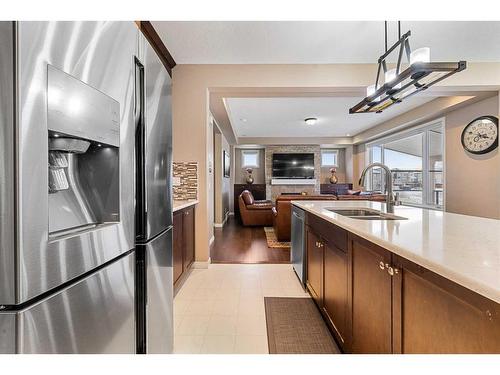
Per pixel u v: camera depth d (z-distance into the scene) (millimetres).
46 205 656
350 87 3410
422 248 958
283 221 4848
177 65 3398
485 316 676
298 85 3395
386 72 2184
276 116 5934
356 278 1414
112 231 942
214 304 2406
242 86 3398
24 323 604
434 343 847
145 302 1218
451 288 783
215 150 6621
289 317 2170
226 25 2564
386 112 5664
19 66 589
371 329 1245
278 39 2814
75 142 833
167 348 1518
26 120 603
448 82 3381
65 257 718
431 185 5469
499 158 3814
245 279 3014
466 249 946
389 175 2066
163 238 1464
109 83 937
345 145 9133
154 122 1350
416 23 2521
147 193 1239
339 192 8414
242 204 6598
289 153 9102
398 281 1033
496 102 3961
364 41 2861
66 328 723
